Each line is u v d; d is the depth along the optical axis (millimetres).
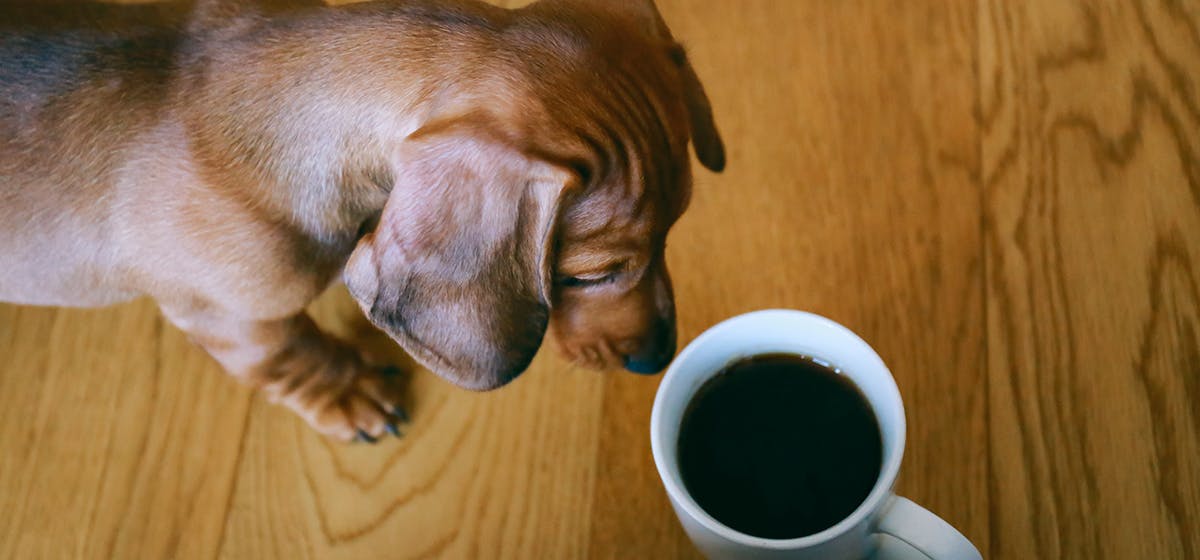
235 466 569
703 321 581
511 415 565
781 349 435
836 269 584
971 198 595
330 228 473
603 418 559
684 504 382
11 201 464
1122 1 640
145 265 485
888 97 629
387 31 427
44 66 455
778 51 648
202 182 455
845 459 418
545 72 402
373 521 549
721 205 607
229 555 549
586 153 391
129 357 601
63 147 457
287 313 512
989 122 617
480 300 395
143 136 455
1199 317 548
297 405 562
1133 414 530
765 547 371
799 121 627
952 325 563
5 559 557
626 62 420
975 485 524
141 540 557
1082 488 518
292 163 450
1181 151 593
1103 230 578
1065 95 619
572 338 489
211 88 451
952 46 640
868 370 413
